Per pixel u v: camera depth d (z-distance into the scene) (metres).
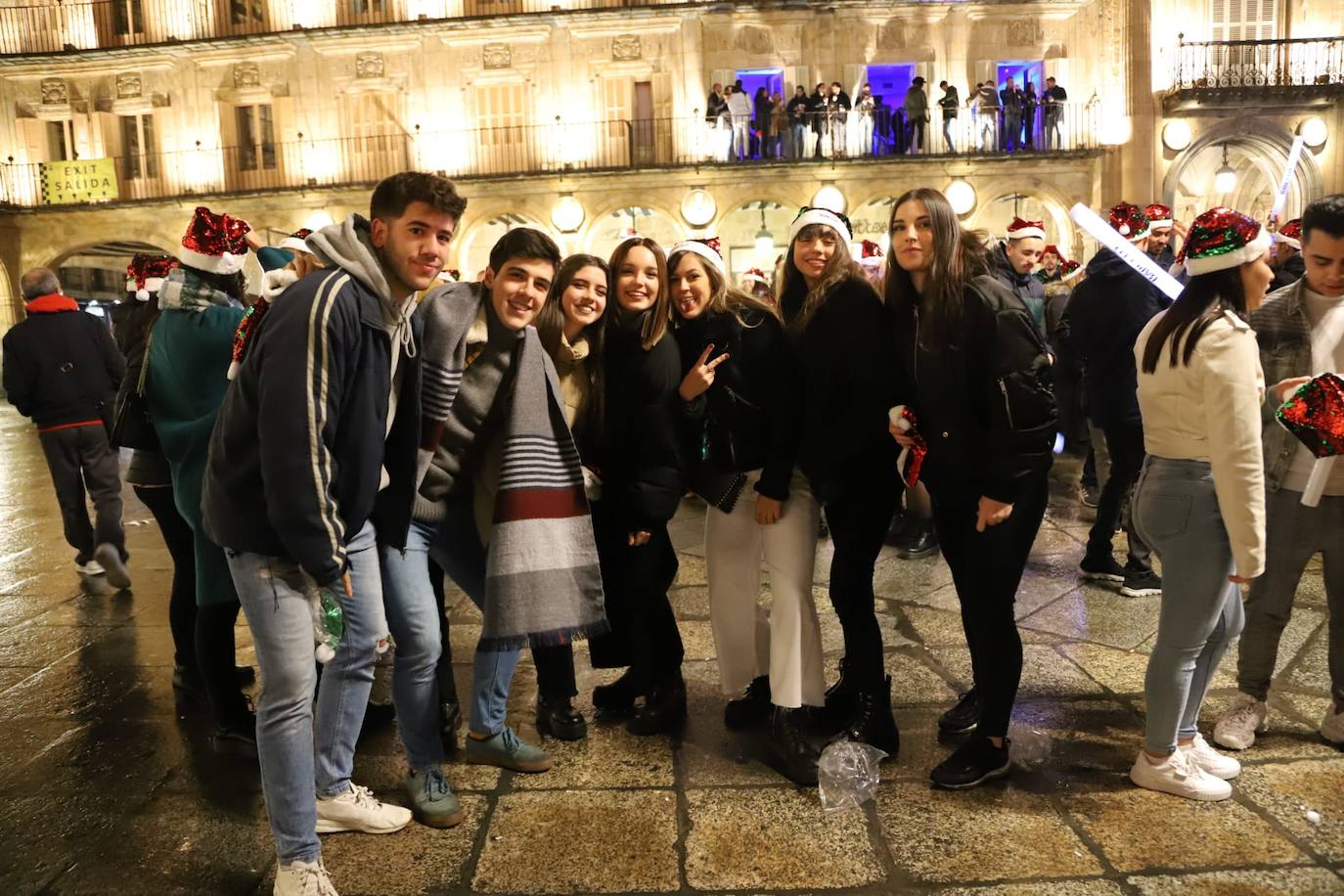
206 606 3.15
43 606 5.11
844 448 2.90
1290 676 3.68
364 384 2.23
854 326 2.86
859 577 3.04
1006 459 2.69
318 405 2.09
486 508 3.01
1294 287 3.08
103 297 27.34
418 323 2.71
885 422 2.94
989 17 20.11
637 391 3.12
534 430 2.88
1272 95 18.84
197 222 3.15
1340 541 2.96
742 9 19.97
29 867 2.55
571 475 2.95
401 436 2.55
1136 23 19.14
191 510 3.13
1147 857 2.46
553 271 2.80
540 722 3.40
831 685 3.73
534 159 20.98
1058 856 2.47
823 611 4.65
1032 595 4.84
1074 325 4.97
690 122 20.50
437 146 21.14
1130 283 4.71
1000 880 2.37
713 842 2.59
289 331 2.09
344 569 2.16
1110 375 4.79
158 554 6.39
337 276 2.20
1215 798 2.73
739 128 20.05
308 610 2.29
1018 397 2.63
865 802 2.79
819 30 20.19
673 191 20.47
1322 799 2.73
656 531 3.22
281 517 2.06
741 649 3.30
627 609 3.36
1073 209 3.08
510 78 20.86
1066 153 19.36
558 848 2.58
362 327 2.20
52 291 5.39
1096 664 3.86
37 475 10.42
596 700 3.57
